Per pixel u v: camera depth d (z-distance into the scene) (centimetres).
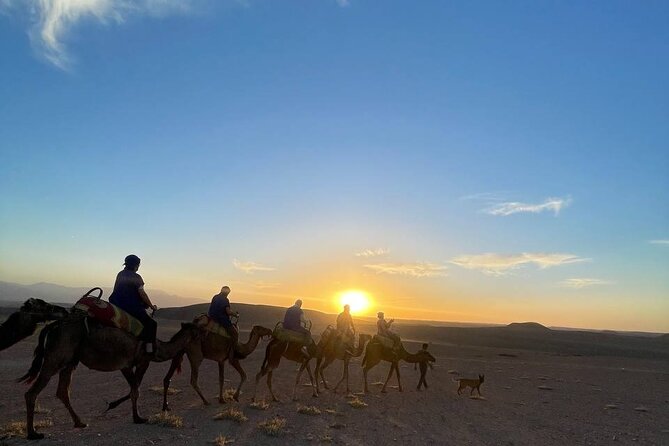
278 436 1205
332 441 1202
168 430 1196
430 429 1429
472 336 9181
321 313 14988
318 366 1905
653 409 2067
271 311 11744
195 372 1520
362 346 2116
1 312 6341
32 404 1070
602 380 3238
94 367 1152
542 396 2325
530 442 1343
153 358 1325
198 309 10038
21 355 2908
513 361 4666
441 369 3453
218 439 1102
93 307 1148
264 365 1725
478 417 1673
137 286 1232
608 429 1581
